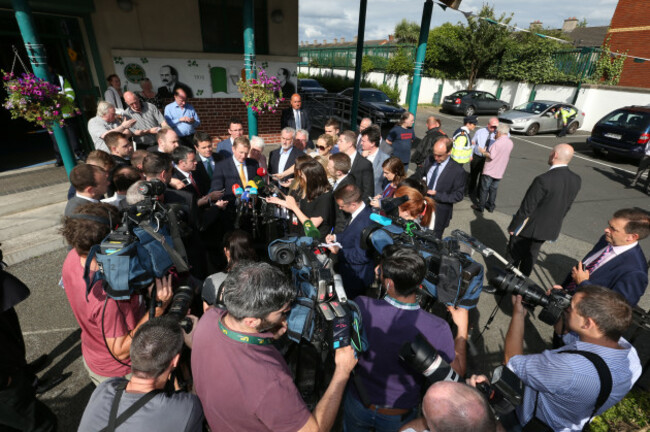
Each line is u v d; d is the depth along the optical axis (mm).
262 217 3457
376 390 1693
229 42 8047
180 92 6043
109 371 1885
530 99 20484
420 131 13719
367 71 25688
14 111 4047
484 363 3086
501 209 6816
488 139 6672
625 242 2369
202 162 4117
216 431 1337
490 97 19219
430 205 2764
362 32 7887
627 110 10383
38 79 4066
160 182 1971
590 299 1584
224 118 8562
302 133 5180
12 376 1853
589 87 16984
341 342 1380
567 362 1523
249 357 1272
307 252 1753
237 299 1243
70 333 3234
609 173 9508
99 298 1671
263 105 5492
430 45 22578
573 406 1543
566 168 3539
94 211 1837
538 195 3572
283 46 8578
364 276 2842
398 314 1658
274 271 1322
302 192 3160
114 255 1497
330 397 1327
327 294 1476
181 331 1407
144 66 7387
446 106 19516
